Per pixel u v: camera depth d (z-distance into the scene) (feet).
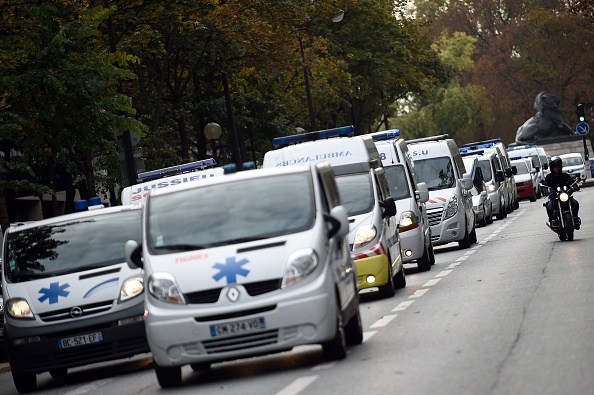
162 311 84.23
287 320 82.99
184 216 90.22
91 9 182.91
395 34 494.59
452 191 215.10
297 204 89.56
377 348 90.07
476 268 162.20
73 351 105.09
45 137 184.03
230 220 88.94
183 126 318.65
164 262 86.53
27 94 178.60
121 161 219.82
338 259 90.22
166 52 284.00
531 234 233.76
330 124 487.20
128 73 183.83
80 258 111.65
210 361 84.48
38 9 175.63
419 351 85.15
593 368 69.72
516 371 71.56
